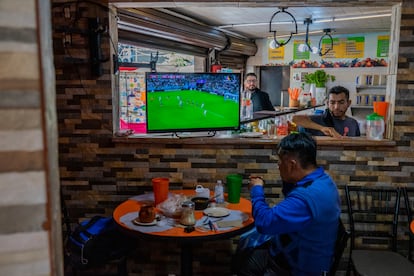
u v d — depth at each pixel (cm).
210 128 265
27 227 44
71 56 260
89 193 275
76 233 225
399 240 266
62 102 267
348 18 516
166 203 210
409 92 252
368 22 559
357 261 231
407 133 255
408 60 249
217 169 269
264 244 216
